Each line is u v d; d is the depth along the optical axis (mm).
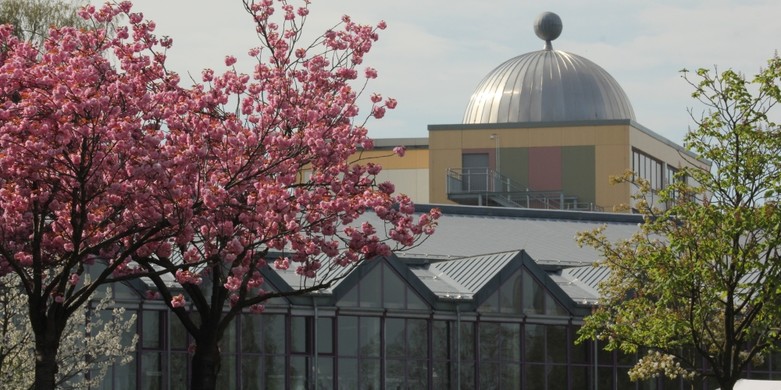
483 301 67875
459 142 132125
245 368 62938
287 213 36406
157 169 33906
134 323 60188
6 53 38562
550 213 89750
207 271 39250
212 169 36688
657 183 138750
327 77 40719
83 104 33594
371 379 65625
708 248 44938
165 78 39125
